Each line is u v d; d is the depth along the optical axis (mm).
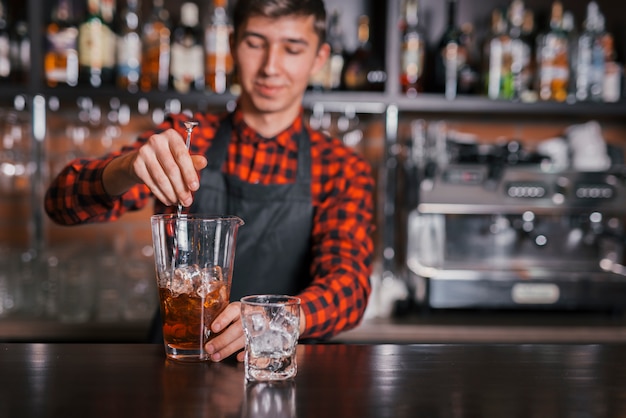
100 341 2049
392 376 751
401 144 2500
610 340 2059
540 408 660
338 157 1489
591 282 2100
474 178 2080
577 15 2541
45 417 612
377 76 2330
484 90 2363
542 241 2135
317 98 2162
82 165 1234
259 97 1413
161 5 2297
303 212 1449
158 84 2242
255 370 728
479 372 772
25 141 2352
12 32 2217
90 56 2176
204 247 797
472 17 2510
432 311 2223
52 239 2441
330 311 1062
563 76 2307
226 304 823
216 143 1492
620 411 657
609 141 2557
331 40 2336
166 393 683
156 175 892
